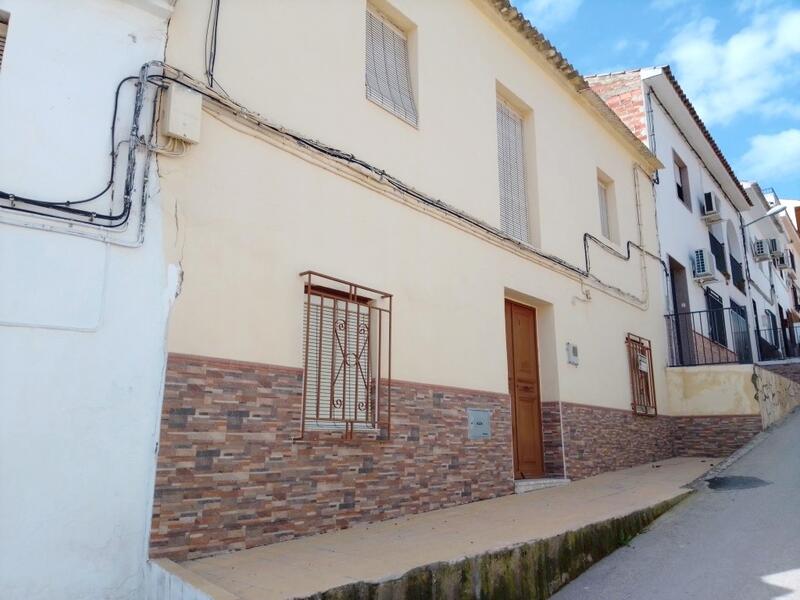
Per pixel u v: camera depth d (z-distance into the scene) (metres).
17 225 4.13
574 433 9.43
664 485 8.51
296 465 5.34
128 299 4.49
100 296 4.37
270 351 5.30
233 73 5.48
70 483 4.06
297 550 4.82
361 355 6.19
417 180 7.31
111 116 4.63
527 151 9.93
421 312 7.00
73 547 4.00
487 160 8.63
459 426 7.23
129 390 4.39
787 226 29.59
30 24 4.44
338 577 4.06
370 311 6.41
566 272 10.02
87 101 4.55
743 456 10.19
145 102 4.82
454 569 4.55
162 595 4.03
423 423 6.75
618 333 11.40
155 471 4.42
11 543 3.80
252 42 5.70
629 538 6.47
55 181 4.32
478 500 7.27
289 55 6.02
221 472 4.79
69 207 4.33
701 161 18.39
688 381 12.91
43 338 4.11
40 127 4.34
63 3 4.59
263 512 5.02
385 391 6.37
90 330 4.29
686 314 14.11
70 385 4.15
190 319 4.80
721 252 18.38
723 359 16.83
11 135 4.23
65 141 4.41
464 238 7.89
